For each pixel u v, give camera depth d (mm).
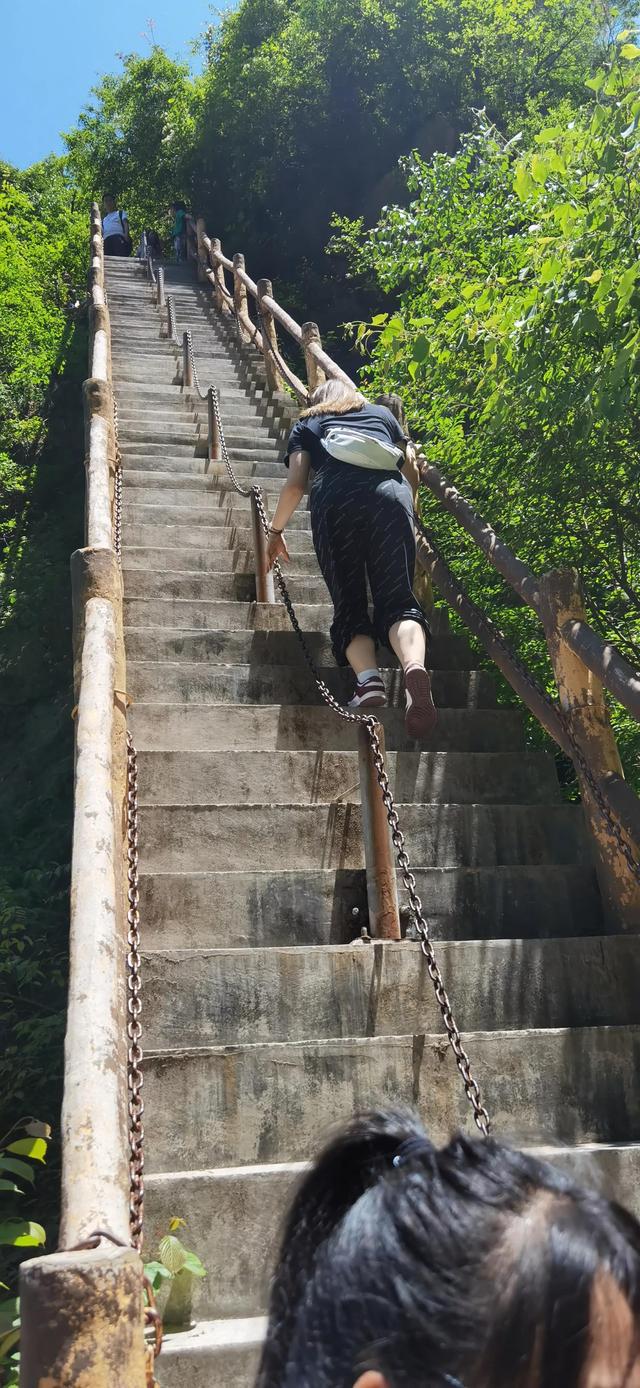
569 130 3744
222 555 5773
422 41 18766
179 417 9008
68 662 11023
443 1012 2336
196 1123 2445
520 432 4691
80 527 12953
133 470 7328
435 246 7102
